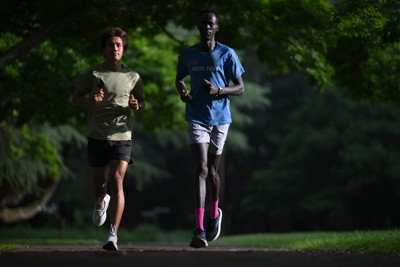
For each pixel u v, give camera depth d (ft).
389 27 63.46
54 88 115.34
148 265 33.96
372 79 101.60
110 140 53.16
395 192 261.44
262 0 93.20
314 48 97.60
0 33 91.04
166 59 147.43
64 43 104.99
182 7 98.22
